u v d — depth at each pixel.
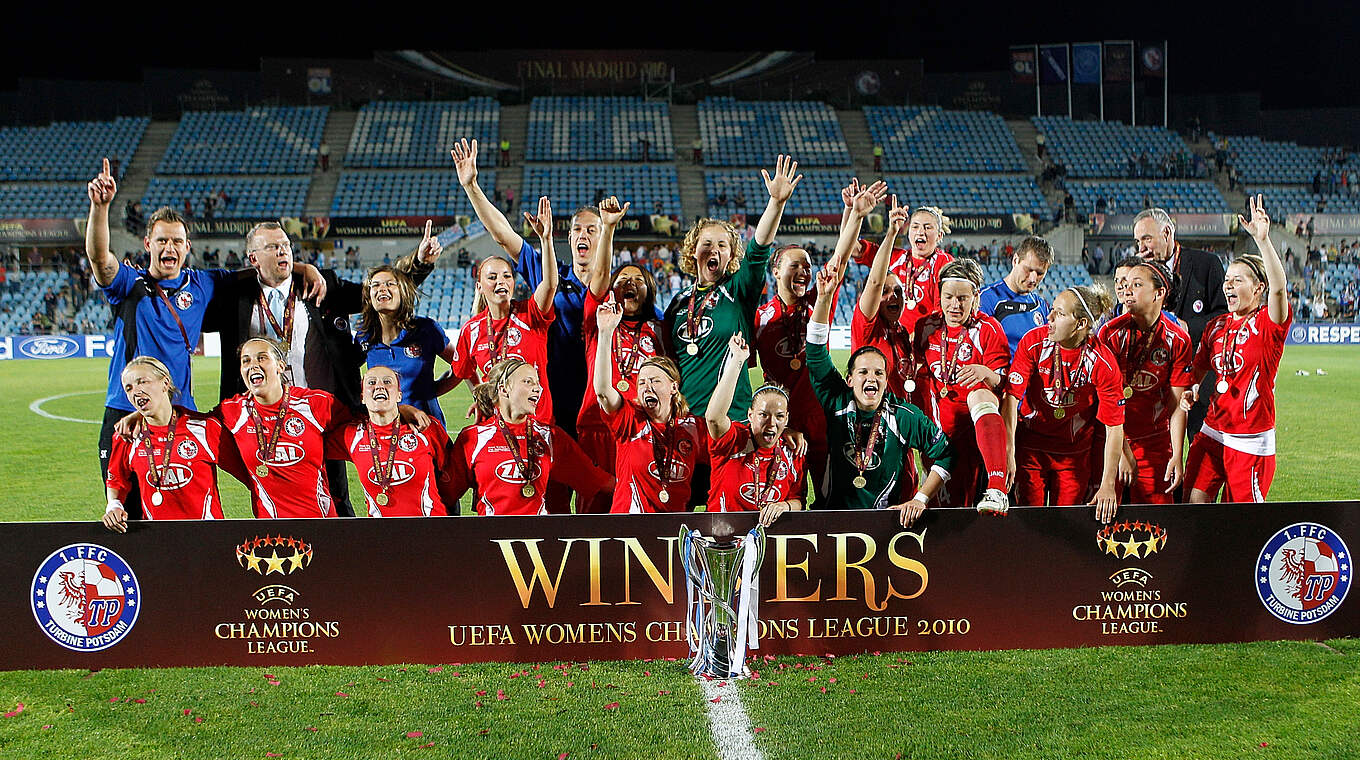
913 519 3.67
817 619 3.68
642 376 4.01
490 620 3.64
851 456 4.19
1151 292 4.38
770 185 4.54
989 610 3.72
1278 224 27.91
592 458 4.62
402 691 3.45
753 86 31.47
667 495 4.09
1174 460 4.59
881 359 4.08
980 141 30.27
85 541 3.55
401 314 4.80
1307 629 3.82
